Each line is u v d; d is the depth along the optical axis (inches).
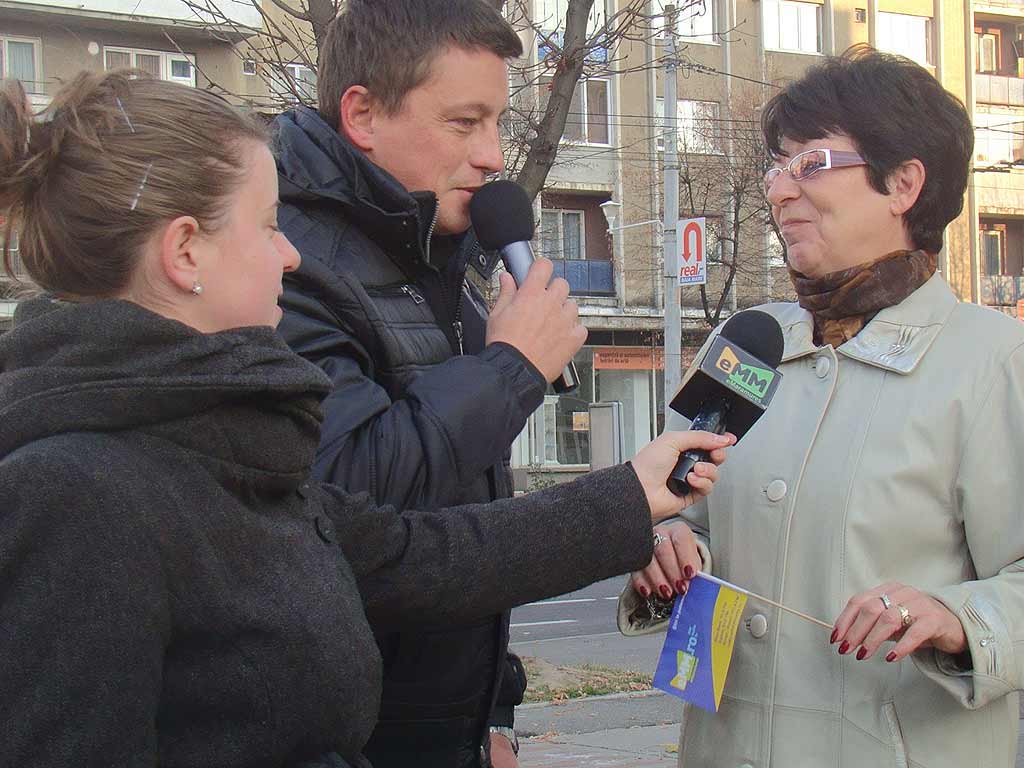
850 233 90.7
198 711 55.6
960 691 80.0
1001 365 86.0
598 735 265.4
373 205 82.0
